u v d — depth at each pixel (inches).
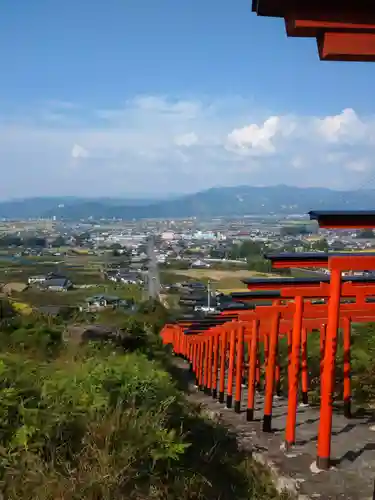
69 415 201.3
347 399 419.5
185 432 254.8
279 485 253.6
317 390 513.0
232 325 523.8
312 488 248.2
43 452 184.1
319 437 278.1
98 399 213.9
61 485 163.3
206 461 240.7
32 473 168.2
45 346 433.7
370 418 414.9
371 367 507.8
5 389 209.2
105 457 177.5
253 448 314.2
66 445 189.3
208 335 665.0
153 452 194.7
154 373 280.2
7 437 187.3
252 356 429.7
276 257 267.1
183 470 207.2
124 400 226.8
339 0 106.0
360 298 365.4
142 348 595.5
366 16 107.6
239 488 232.8
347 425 390.0
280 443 337.1
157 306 1182.3
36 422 190.9
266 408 377.1
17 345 423.8
